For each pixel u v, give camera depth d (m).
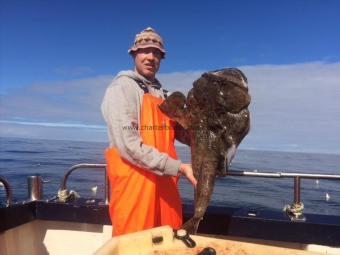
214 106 2.24
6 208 2.94
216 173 2.27
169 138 2.45
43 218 3.30
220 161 2.26
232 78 2.22
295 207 2.78
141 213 2.27
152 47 2.48
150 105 2.39
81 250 3.36
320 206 23.02
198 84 2.29
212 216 2.89
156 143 2.35
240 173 2.71
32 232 3.40
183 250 1.69
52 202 3.31
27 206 3.21
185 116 2.34
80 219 3.23
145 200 2.28
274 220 2.73
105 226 3.29
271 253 1.66
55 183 25.89
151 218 2.29
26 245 3.30
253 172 2.71
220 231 2.86
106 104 2.35
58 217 3.28
